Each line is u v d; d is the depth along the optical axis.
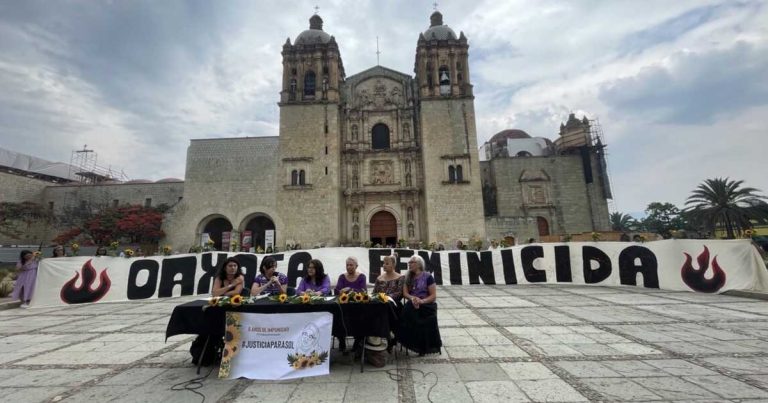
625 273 16.62
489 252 19.03
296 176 36.88
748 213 35.19
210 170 37.56
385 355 6.50
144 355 7.21
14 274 17.89
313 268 8.03
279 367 5.93
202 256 17.16
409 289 7.36
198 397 5.14
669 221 67.25
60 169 51.41
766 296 12.05
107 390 5.43
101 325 10.20
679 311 10.46
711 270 14.09
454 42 39.66
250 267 17.56
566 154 44.06
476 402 4.77
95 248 30.53
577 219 40.28
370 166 39.59
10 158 47.59
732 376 5.45
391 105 40.97
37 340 8.50
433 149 36.94
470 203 35.75
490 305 12.26
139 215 36.53
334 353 7.28
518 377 5.64
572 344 7.37
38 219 38.84
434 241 35.03
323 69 39.66
